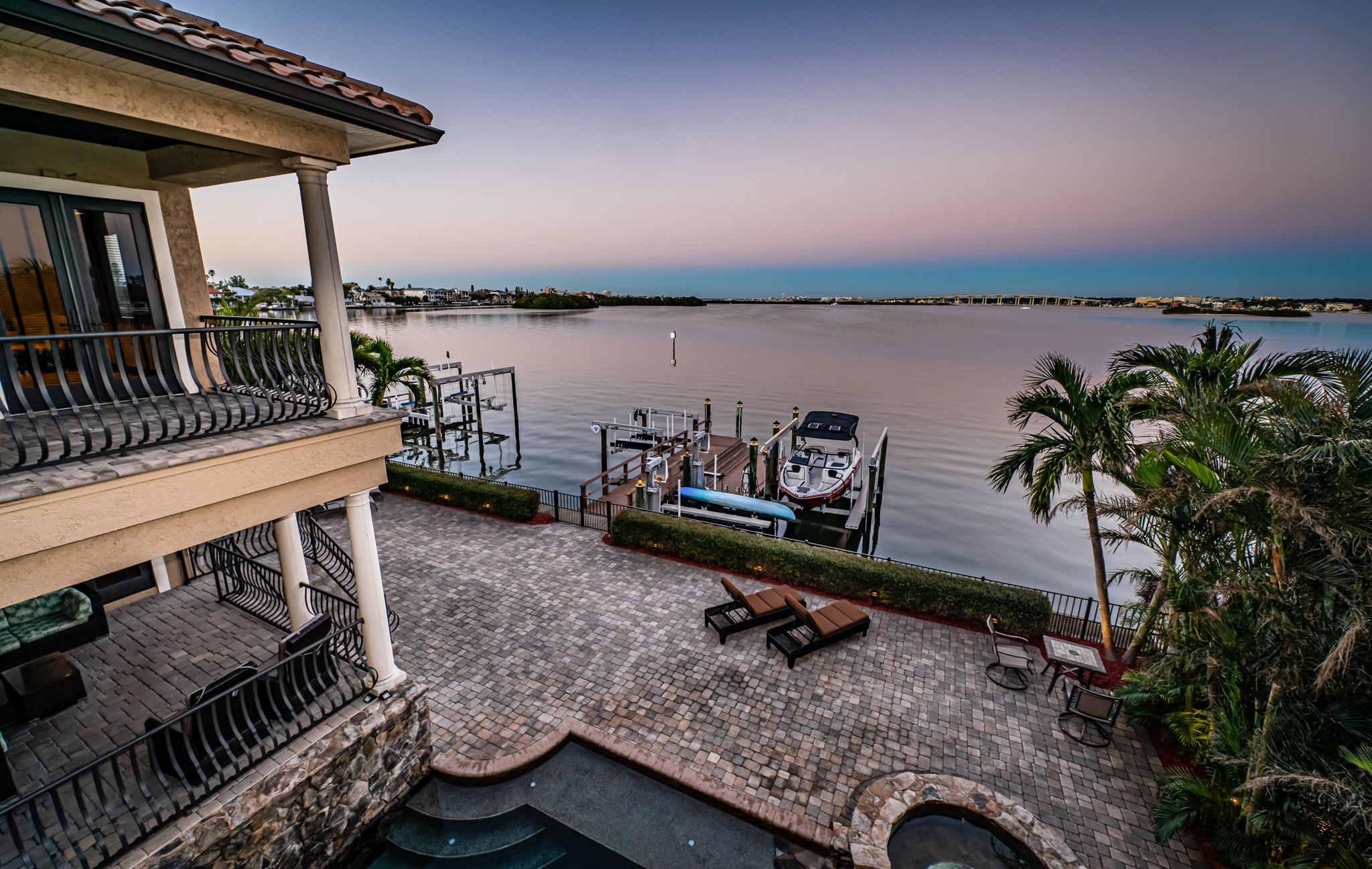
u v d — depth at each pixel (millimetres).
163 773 5762
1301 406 6113
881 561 12344
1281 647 5840
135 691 7414
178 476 5070
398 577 12945
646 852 6762
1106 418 9094
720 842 6906
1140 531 8922
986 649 10570
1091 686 9383
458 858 6738
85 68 4090
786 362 60781
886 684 9539
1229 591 6098
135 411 6730
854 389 45219
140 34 3869
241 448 5449
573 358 64188
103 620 8594
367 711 6922
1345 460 5215
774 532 19844
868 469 21109
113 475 4598
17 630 7961
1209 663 6477
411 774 7469
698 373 53906
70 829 5156
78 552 4613
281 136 5445
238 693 6059
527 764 7844
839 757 7996
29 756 6234
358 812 6809
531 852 6828
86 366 6668
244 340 5973
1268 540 6258
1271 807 5887
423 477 17734
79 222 6531
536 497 16281
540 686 9375
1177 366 9109
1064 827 7020
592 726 8500
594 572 13344
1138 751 8195
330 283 6262
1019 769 7852
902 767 7844
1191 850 6750
